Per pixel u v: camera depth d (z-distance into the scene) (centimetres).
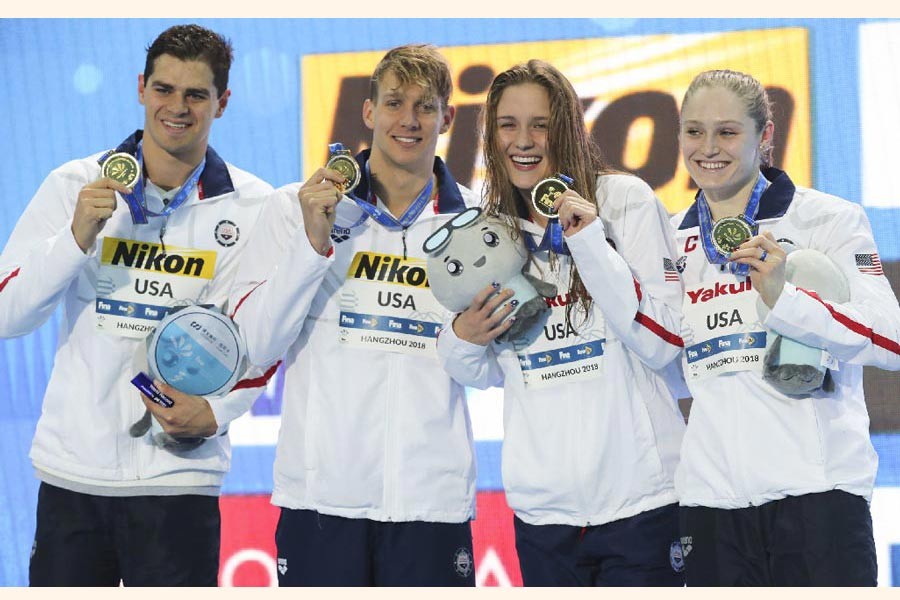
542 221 1297
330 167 1295
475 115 1944
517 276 1252
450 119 1351
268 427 1891
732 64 1914
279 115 1988
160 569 1338
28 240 1384
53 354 1934
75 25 2003
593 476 1241
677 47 1927
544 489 1254
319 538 1296
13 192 1998
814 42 1897
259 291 1315
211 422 1346
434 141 1317
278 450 1338
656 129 1920
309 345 1325
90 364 1355
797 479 1222
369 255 1326
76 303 1373
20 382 1933
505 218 1281
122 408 1356
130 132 1998
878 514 1803
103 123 1998
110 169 1331
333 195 1246
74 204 1389
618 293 1217
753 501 1237
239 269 1373
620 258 1228
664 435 1280
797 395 1241
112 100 1998
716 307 1284
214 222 1394
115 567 1373
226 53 1391
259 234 1362
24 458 1922
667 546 1260
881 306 1255
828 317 1212
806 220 1298
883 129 1877
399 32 1973
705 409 1270
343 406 1300
